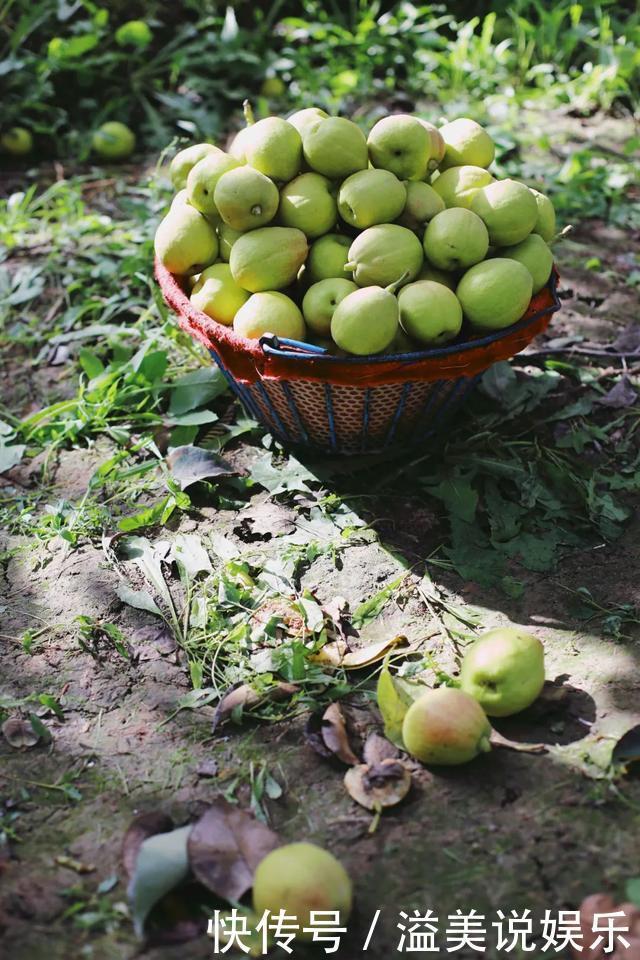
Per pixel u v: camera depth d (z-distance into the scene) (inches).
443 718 84.1
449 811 83.7
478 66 217.3
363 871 79.6
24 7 204.4
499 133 189.6
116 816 84.7
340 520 114.1
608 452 124.1
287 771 87.9
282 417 116.3
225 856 76.9
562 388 132.6
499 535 111.3
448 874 79.0
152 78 212.7
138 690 96.5
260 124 110.0
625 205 174.6
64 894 78.4
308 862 73.6
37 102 198.7
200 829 78.1
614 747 86.7
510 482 118.7
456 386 113.0
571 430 125.3
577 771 86.2
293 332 106.7
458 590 106.0
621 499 117.4
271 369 103.5
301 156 110.2
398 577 107.3
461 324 106.0
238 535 113.1
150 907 74.9
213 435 126.0
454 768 87.1
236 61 213.8
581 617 102.3
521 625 101.7
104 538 112.4
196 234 112.7
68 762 89.6
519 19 216.8
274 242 106.6
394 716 88.5
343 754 87.5
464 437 123.6
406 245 105.2
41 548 113.4
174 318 144.1
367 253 105.0
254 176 106.3
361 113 205.5
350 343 101.3
